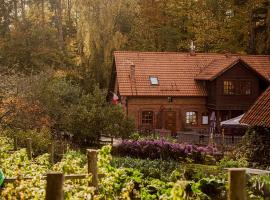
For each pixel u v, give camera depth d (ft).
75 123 100.17
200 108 135.23
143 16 178.70
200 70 140.15
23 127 89.51
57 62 162.09
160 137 104.83
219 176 53.93
